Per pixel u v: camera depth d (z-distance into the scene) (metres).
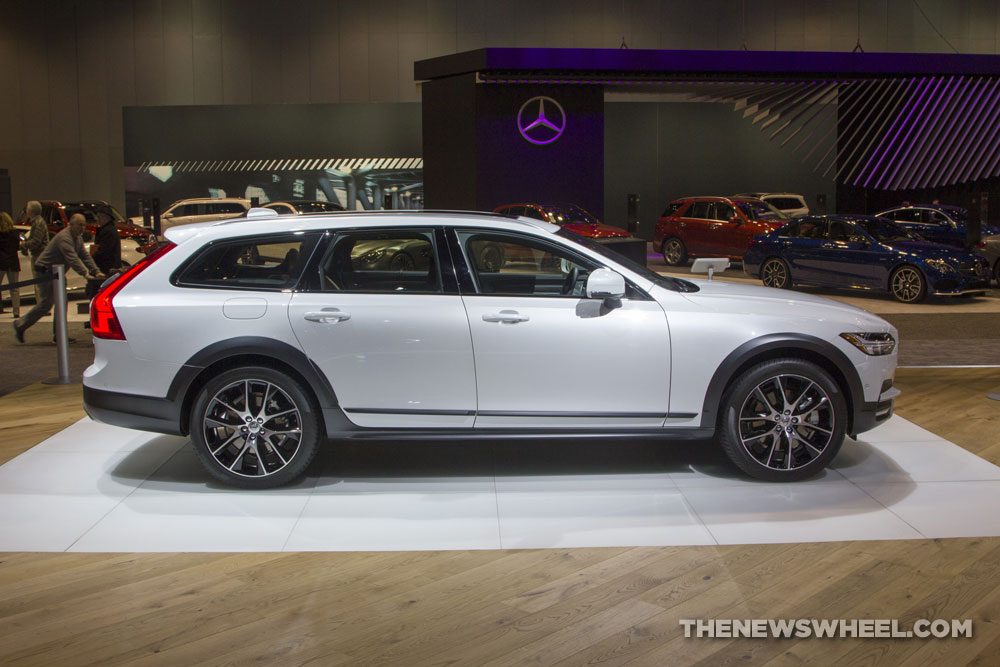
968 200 11.98
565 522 4.84
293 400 5.30
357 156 30.55
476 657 3.43
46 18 32.78
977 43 32.81
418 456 6.05
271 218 5.55
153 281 5.36
